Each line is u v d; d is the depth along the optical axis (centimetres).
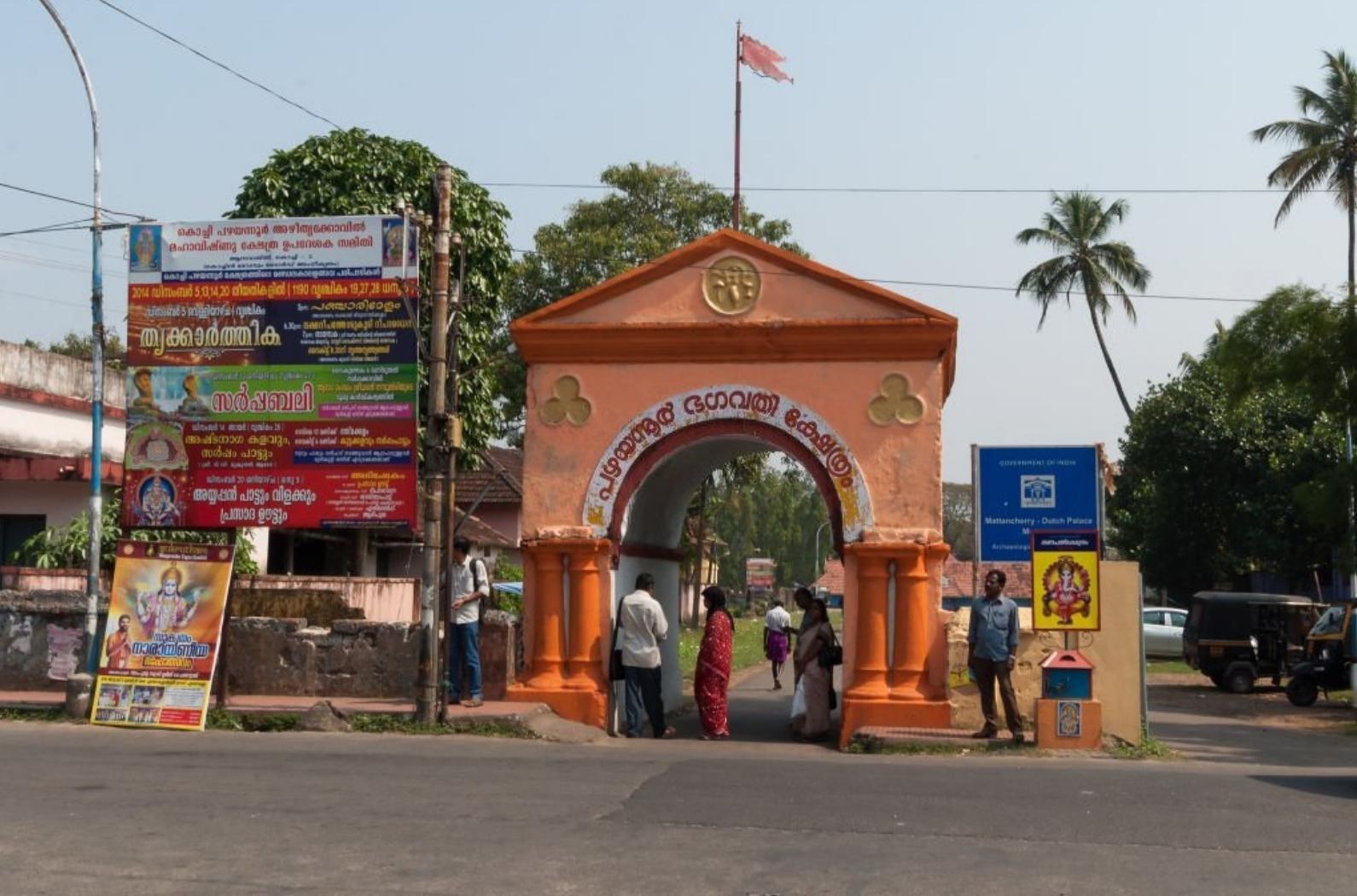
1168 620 4106
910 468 1656
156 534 2330
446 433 1623
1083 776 1273
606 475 1711
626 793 1112
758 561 9394
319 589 2316
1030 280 5353
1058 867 862
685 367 1709
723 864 853
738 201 2050
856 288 1672
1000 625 1540
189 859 845
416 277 1666
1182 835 974
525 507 1723
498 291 2781
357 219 1678
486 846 894
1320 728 2245
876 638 1636
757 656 4181
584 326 1712
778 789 1145
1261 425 4331
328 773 1192
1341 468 2445
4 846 873
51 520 2472
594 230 4212
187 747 1392
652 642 1719
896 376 1669
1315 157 4125
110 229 1727
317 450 1667
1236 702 2809
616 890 786
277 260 1688
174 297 1698
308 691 1759
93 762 1241
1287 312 2367
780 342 1680
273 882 793
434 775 1191
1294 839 969
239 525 1670
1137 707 1608
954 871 845
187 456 1683
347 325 1672
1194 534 4462
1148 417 4528
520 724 1582
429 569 1608
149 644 1628
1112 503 5044
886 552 1631
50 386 2795
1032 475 1797
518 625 1798
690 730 1855
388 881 797
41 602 1788
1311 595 4541
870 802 1084
